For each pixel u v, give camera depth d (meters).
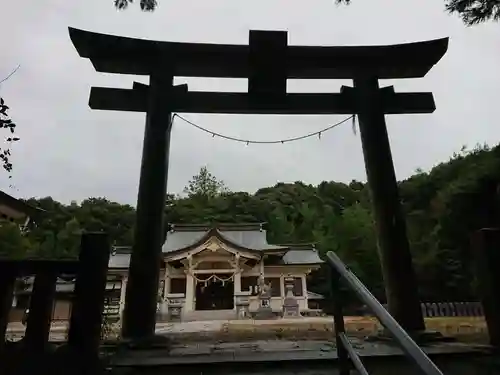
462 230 15.73
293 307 18.94
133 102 5.01
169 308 17.72
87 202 40.91
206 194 43.94
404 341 1.10
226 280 23.16
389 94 5.25
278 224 36.19
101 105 4.95
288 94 5.20
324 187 47.75
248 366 2.78
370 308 1.36
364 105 5.05
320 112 5.27
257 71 5.03
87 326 2.53
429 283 20.55
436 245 20.38
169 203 42.28
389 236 4.40
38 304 2.54
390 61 5.19
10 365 2.38
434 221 21.91
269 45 4.97
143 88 5.06
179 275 23.66
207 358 2.89
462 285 18.58
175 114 5.12
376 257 27.00
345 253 28.38
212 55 4.94
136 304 3.88
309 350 3.21
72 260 2.67
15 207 6.74
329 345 3.59
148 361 2.81
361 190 45.78
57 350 2.46
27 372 2.38
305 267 24.30
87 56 4.89
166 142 4.62
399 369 2.77
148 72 5.02
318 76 5.32
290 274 24.42
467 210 15.16
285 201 42.81
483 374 2.66
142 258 4.06
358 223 31.84
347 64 5.16
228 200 42.12
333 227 33.53
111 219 36.12
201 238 22.83
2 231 8.12
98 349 2.53
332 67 5.15
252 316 18.38
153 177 4.40
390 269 4.30
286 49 5.02
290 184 50.41
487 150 25.42
